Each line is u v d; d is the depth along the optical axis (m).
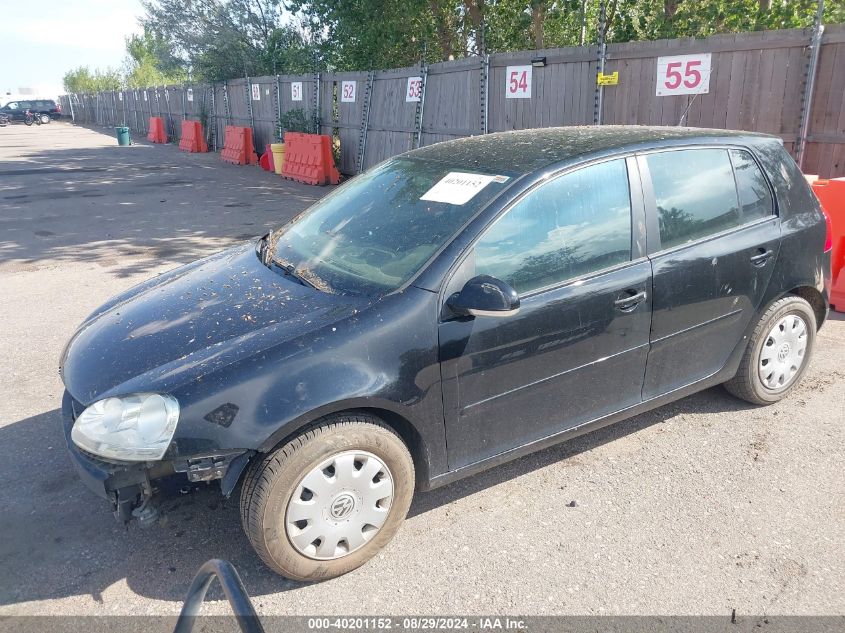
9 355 5.32
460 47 16.16
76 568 2.95
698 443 3.82
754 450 3.72
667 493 3.37
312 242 3.57
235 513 3.29
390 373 2.75
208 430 2.53
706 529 3.09
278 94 18.44
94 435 2.59
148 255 8.64
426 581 2.82
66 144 29.11
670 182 3.53
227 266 3.72
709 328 3.67
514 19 14.24
